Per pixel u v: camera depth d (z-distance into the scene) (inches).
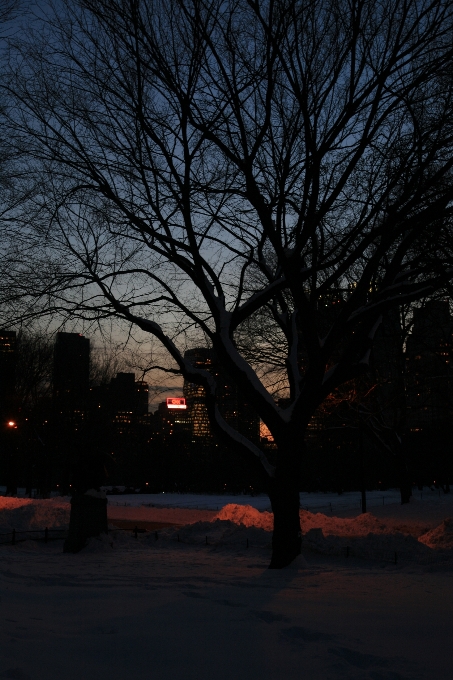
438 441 1932.8
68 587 342.0
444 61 462.6
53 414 1749.5
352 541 560.1
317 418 1277.1
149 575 412.8
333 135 473.4
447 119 490.0
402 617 282.8
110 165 522.3
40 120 513.3
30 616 245.0
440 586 395.2
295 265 494.3
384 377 1133.7
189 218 515.5
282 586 379.9
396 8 478.9
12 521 695.7
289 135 536.4
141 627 233.6
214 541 628.7
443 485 1978.3
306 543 564.4
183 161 499.5
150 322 567.2
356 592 363.6
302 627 241.4
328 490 2208.4
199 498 1755.7
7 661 178.2
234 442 525.7
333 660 199.2
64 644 205.3
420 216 482.9
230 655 202.8
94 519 607.8
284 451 502.3
